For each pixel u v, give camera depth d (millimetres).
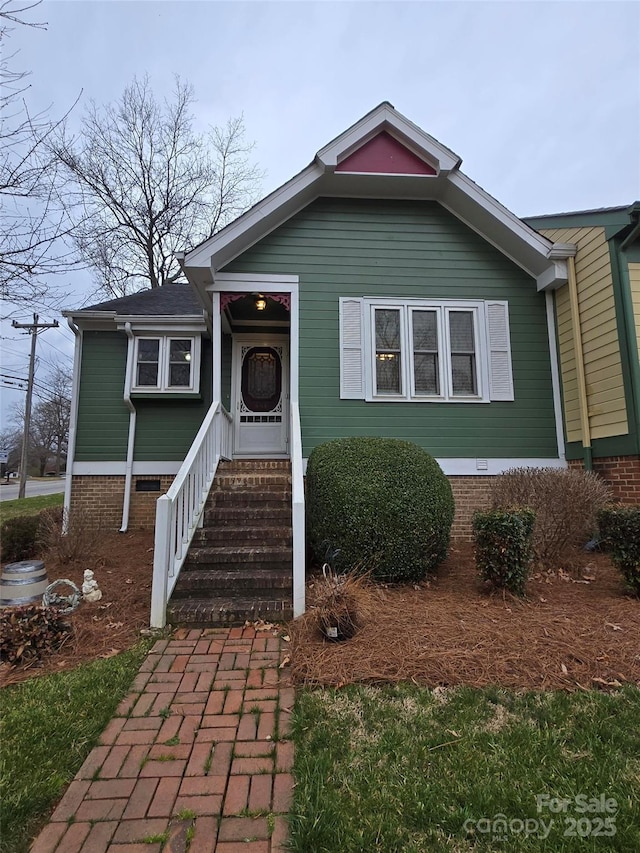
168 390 8781
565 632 3490
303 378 6875
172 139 19156
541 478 5480
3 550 6445
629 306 5992
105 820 1850
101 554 6680
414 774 2109
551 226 7125
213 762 2191
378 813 1880
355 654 3215
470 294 7289
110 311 8875
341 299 7059
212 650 3418
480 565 4496
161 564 3918
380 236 7234
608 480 6215
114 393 8984
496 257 7387
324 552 4863
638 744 2295
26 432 22516
